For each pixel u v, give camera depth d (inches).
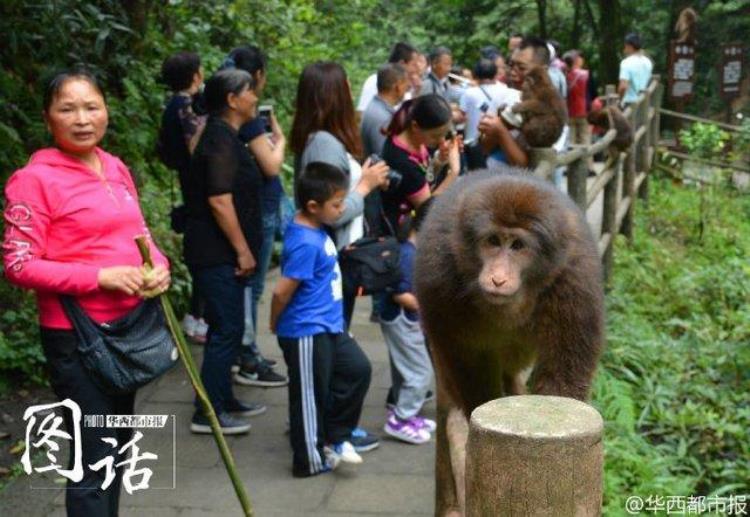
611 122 359.3
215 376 213.9
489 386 129.6
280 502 189.5
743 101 928.3
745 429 243.0
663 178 602.9
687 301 356.2
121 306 142.4
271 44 457.4
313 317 192.9
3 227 258.8
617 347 288.0
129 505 187.6
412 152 210.2
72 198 138.4
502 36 994.7
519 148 242.8
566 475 69.3
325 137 209.3
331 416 200.8
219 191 202.2
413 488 195.3
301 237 189.9
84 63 272.7
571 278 118.3
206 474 201.3
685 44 767.7
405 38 874.8
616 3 880.3
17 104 278.8
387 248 203.2
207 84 207.8
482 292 115.2
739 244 469.4
